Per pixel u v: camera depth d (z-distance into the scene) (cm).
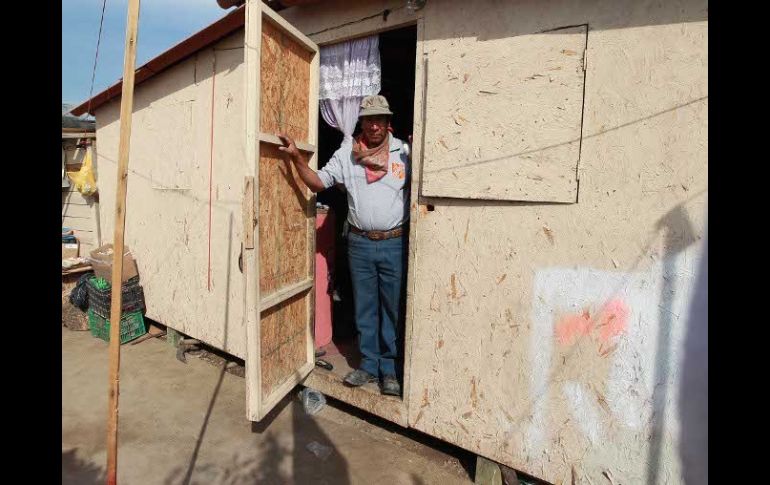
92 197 593
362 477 273
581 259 226
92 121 740
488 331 256
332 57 326
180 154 446
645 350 213
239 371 410
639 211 210
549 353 238
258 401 271
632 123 209
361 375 320
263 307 273
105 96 509
